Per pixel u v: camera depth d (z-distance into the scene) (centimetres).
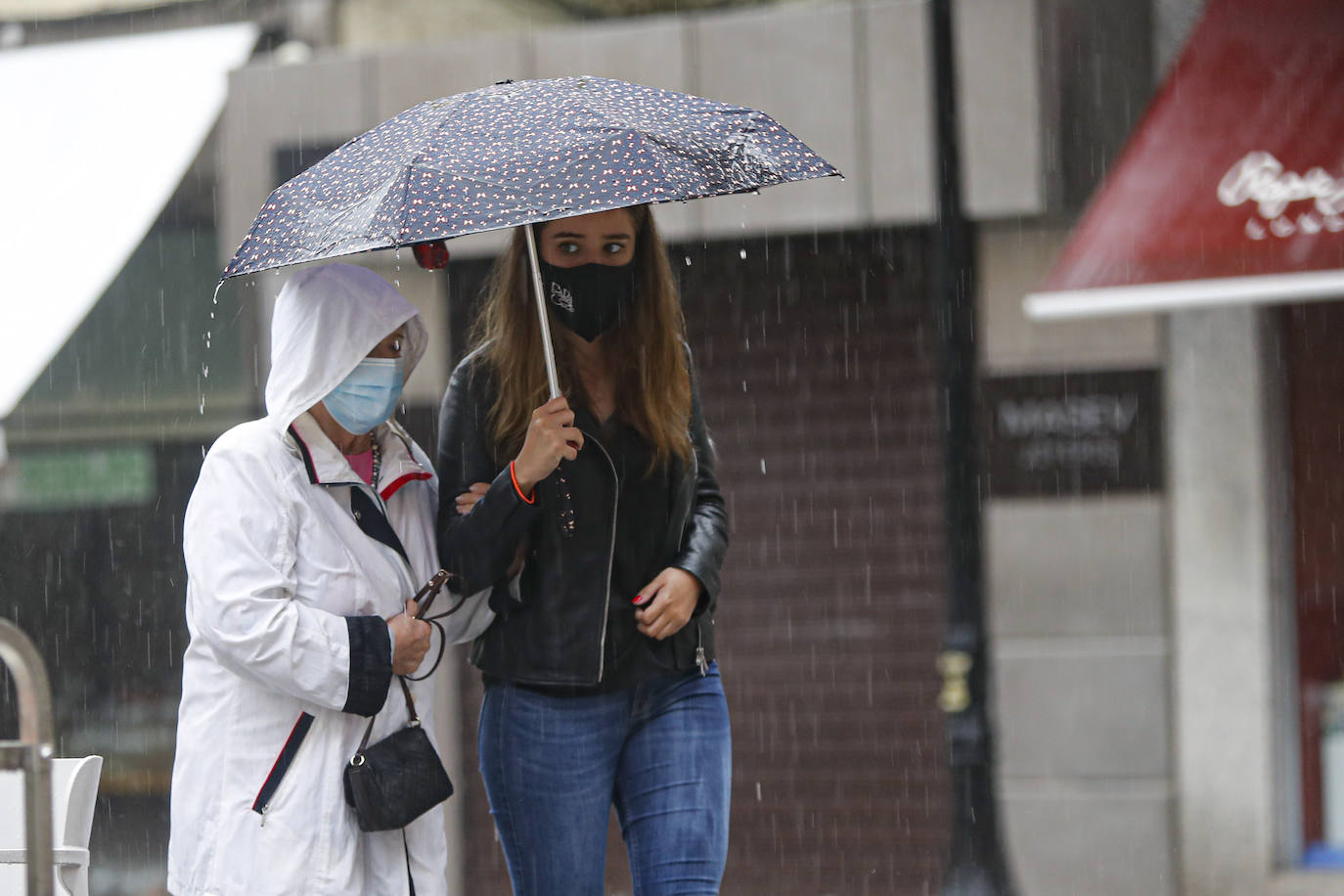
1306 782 3112
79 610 3691
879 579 3378
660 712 1279
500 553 1177
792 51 3309
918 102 3247
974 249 3231
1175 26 3141
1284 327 3133
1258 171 2727
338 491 1148
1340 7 2809
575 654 1230
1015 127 3177
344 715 1117
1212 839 3091
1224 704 3091
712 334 3459
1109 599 3145
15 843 1202
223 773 1098
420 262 1245
